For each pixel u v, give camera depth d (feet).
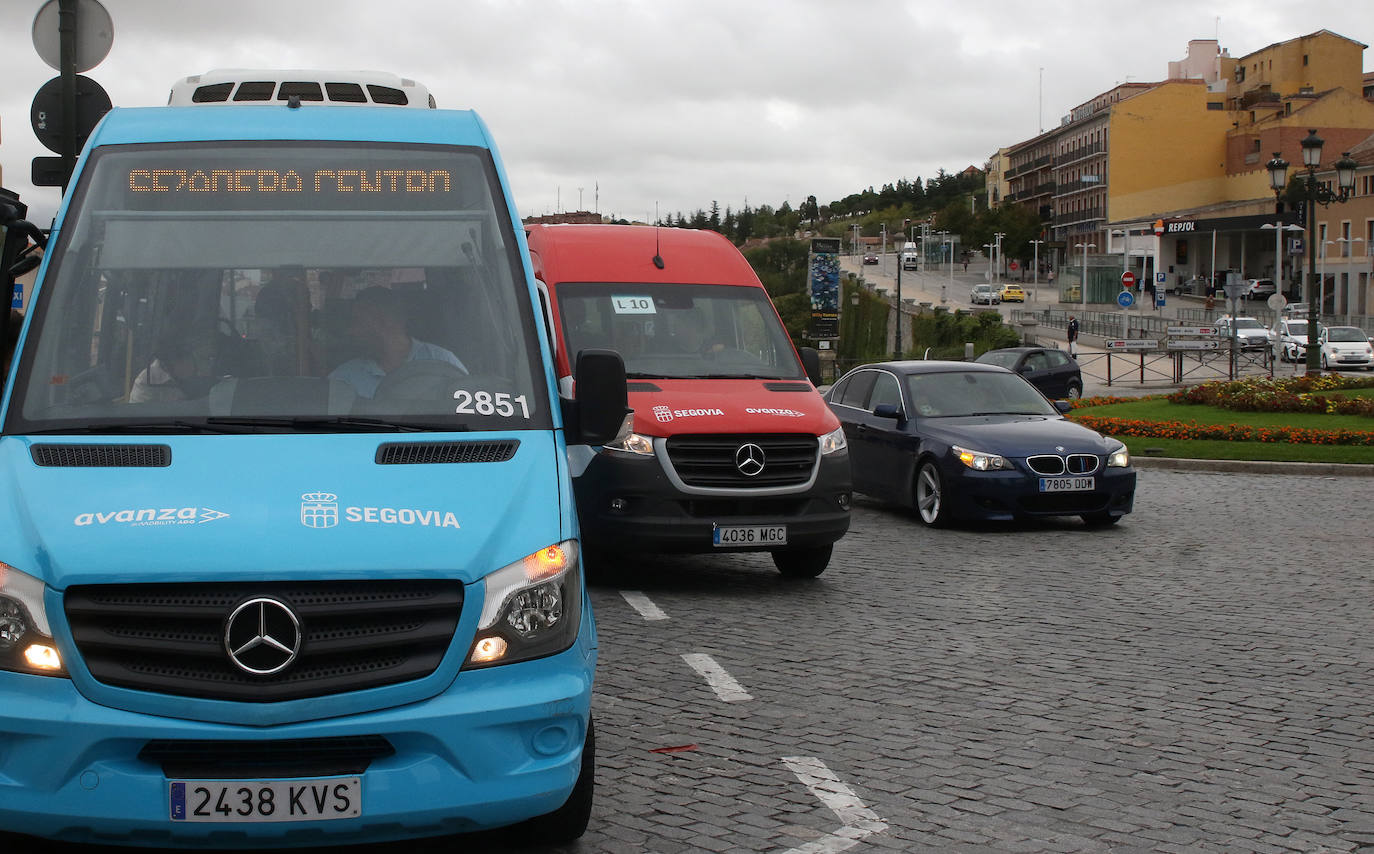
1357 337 186.09
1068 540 45.03
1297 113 370.73
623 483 33.78
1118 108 422.82
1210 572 38.45
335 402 16.15
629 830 17.03
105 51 33.53
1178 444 75.46
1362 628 30.53
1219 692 24.58
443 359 16.76
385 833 13.71
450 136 18.86
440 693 13.79
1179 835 17.06
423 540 14.06
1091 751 20.79
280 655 13.42
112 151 17.99
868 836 16.89
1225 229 359.05
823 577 37.55
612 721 22.38
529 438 16.06
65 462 14.97
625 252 38.81
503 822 14.17
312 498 14.43
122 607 13.41
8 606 13.46
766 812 17.79
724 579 37.11
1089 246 447.42
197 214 17.44
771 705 23.48
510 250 17.87
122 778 13.25
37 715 13.24
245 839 13.46
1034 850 16.51
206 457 15.06
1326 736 21.70
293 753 13.53
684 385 35.86
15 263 17.87
